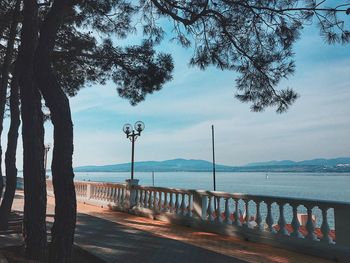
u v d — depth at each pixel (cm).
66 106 666
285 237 978
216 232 1194
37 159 779
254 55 889
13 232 1055
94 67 1349
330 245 879
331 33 746
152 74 1198
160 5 910
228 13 872
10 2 1242
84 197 2119
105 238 1074
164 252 916
